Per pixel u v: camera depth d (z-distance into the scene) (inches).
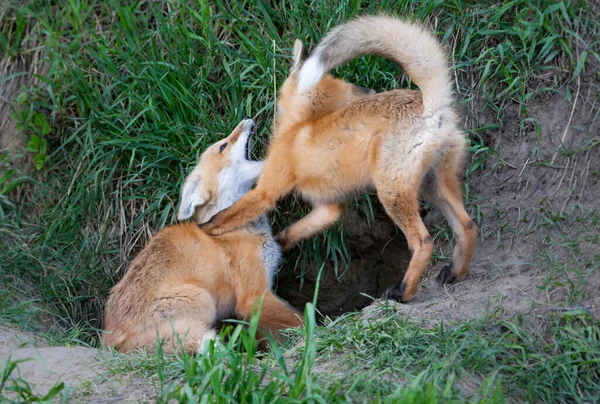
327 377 209.5
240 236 306.2
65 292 337.4
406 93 277.4
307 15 350.0
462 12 338.6
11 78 390.9
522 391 218.5
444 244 320.5
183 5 362.0
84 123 365.4
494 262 296.0
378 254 348.8
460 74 339.6
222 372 191.2
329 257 348.2
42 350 249.6
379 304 265.7
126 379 221.1
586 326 244.4
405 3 343.9
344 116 278.5
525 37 327.3
